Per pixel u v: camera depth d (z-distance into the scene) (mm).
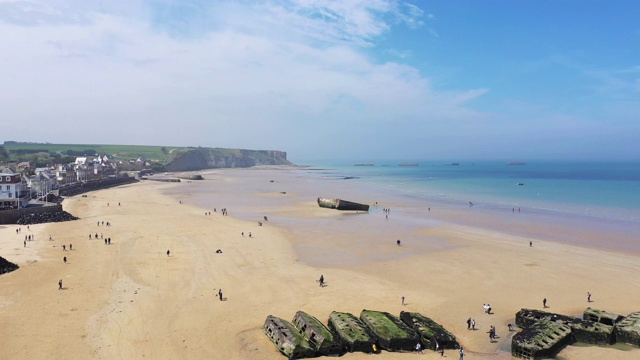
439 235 86375
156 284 53562
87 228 90625
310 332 39250
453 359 37406
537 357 36969
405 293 52375
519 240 81500
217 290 52094
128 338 38906
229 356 36438
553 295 52094
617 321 42406
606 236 84562
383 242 80000
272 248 74562
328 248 75062
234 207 130375
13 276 55594
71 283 53281
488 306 47031
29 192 128875
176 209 124438
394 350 39031
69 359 35000
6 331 39562
